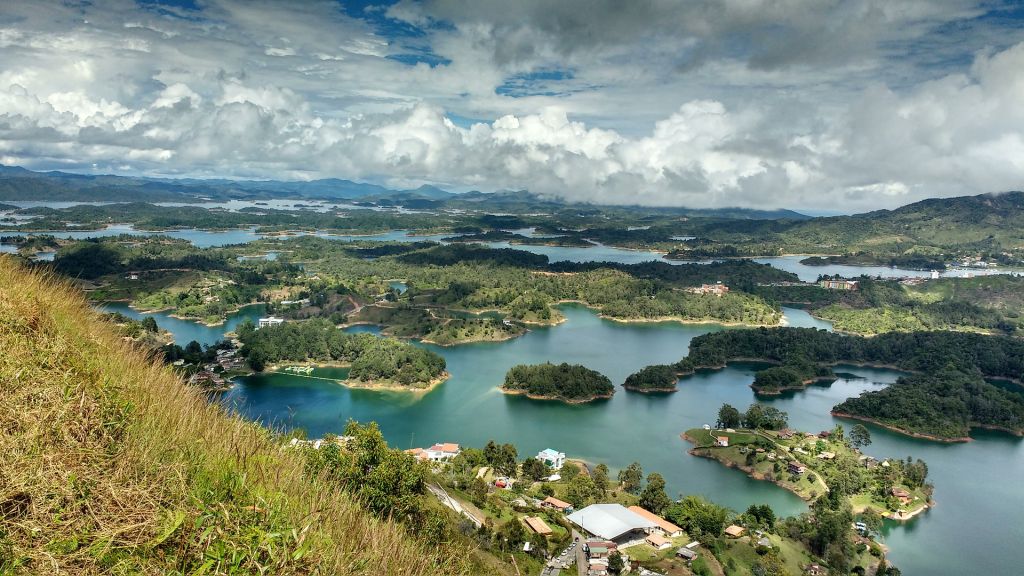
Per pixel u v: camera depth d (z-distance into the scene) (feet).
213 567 20.39
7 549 17.92
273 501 25.03
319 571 22.50
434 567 30.55
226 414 36.40
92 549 18.76
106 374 30.81
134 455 24.03
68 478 20.85
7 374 25.50
